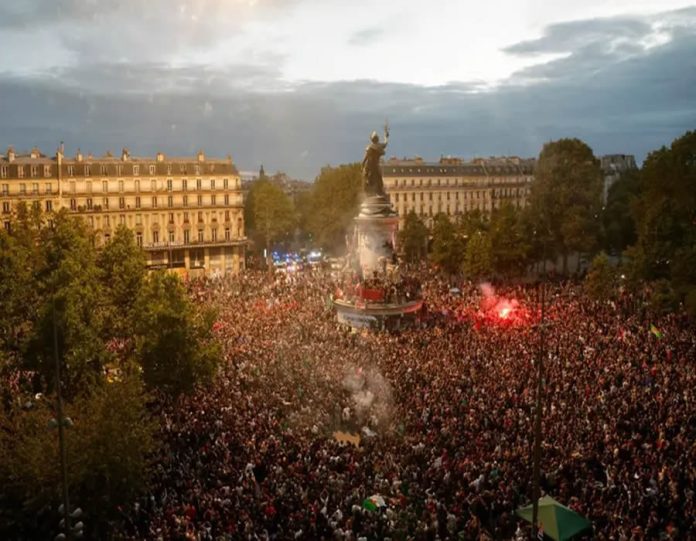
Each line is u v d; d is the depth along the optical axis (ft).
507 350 193.88
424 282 342.64
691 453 119.14
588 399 150.82
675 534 94.32
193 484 114.83
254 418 145.69
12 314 180.14
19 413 123.85
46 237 214.48
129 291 203.31
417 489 110.63
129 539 103.24
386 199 310.65
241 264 493.36
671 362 178.40
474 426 135.95
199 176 474.08
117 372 169.07
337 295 277.85
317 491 111.45
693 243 237.45
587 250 374.22
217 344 169.27
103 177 441.68
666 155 271.90
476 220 414.62
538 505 98.07
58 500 103.24
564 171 385.09
